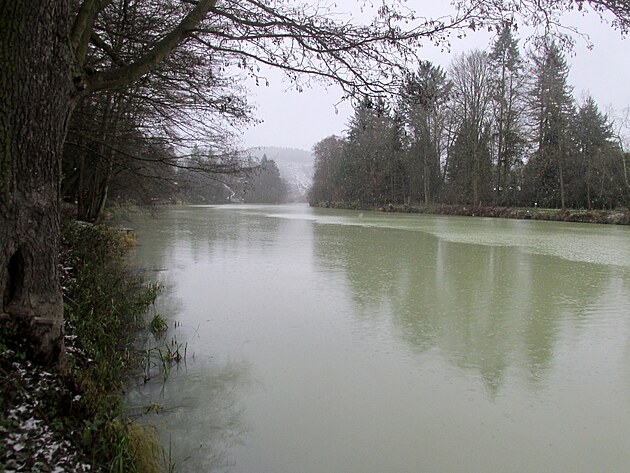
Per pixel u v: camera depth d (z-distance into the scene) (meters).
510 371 4.95
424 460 3.35
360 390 4.46
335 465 3.28
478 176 36.41
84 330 4.61
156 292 7.86
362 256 12.97
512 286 8.98
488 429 3.79
